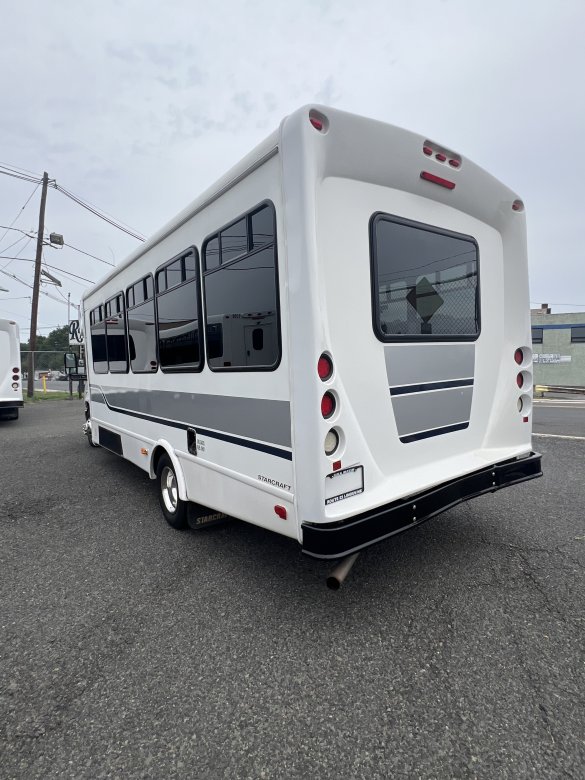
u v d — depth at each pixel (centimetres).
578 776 169
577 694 207
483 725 192
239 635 258
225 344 307
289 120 236
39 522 446
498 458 342
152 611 286
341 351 253
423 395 302
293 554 358
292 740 189
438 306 312
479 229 340
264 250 263
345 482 253
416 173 283
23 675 233
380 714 200
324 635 255
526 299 363
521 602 279
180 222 352
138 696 216
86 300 656
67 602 300
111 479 597
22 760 184
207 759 182
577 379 2412
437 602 281
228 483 316
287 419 253
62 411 1402
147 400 450
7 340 1089
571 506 437
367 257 267
